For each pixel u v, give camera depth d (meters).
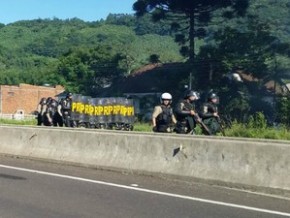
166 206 8.84
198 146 11.26
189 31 56.62
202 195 9.80
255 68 52.69
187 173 11.23
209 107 14.71
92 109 28.78
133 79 66.56
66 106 23.41
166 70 60.59
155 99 60.59
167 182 11.23
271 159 10.02
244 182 10.24
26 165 13.84
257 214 8.30
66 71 85.75
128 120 30.70
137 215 8.19
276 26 63.34
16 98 83.62
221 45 53.97
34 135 15.31
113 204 8.99
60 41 136.62
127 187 10.60
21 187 10.56
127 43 123.62
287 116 43.00
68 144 14.25
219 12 55.94
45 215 8.18
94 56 83.62
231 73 53.59
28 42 139.75
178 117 14.13
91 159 13.44
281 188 9.68
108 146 13.23
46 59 125.69
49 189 10.37
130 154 12.63
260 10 68.75
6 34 146.25
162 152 11.95
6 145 16.12
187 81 55.03
